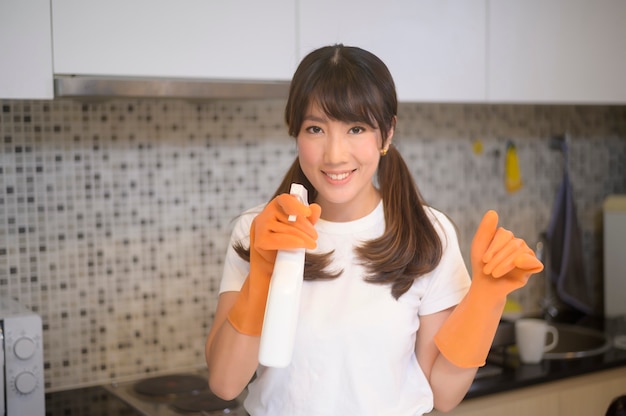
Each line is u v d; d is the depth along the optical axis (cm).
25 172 196
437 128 250
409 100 202
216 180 219
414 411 126
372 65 116
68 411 188
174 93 173
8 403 163
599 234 283
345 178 117
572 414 210
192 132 214
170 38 175
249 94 181
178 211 214
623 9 233
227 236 221
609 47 232
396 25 198
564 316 271
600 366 213
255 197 225
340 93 111
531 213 269
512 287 114
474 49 210
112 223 207
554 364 214
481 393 193
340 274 125
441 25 204
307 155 116
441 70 205
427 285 128
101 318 207
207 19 178
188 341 219
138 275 211
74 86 164
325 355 122
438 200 252
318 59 116
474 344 118
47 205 199
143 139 209
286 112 120
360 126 115
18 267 197
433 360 130
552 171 272
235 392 119
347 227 128
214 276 221
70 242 202
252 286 112
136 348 212
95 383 208
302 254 105
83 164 202
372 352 122
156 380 210
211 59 179
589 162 280
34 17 163
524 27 217
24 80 163
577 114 276
